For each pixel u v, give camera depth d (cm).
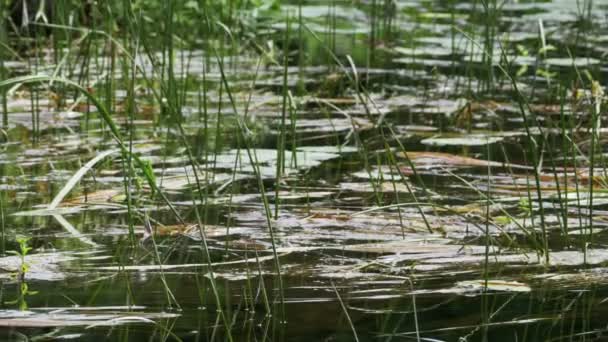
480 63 959
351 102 791
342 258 386
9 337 293
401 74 929
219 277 359
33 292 337
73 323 305
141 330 299
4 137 646
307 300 332
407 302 329
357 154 595
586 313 318
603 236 416
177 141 630
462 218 448
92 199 482
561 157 579
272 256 388
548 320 311
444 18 1316
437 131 671
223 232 425
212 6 1112
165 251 393
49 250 393
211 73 916
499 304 327
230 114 730
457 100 798
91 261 378
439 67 963
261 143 627
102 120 687
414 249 398
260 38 1105
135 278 356
